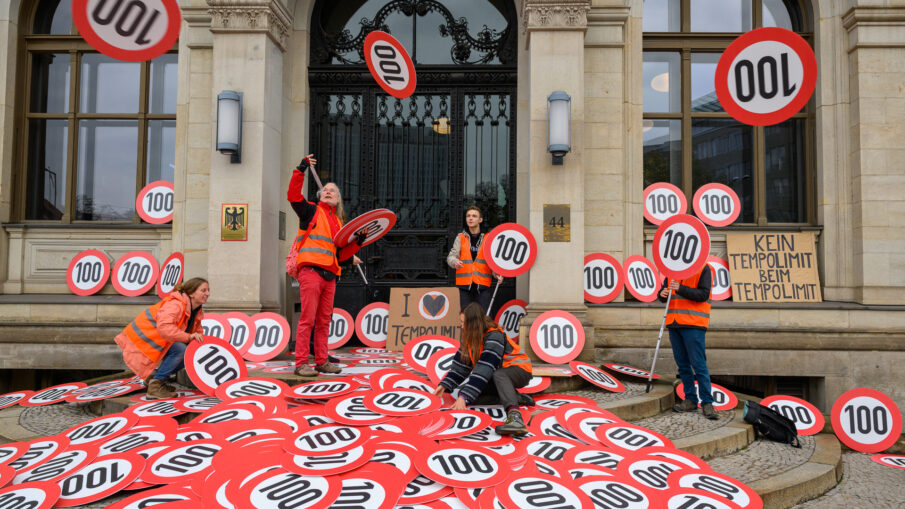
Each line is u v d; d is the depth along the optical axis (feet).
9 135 24.70
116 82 25.75
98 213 25.35
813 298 22.90
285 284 23.24
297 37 24.53
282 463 10.59
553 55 21.39
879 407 17.35
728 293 23.08
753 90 17.72
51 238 24.58
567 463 11.35
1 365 22.03
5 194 24.53
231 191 20.99
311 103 24.98
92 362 22.09
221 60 21.29
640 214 23.17
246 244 20.84
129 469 10.76
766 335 21.76
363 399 13.58
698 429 14.62
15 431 14.25
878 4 22.39
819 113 23.70
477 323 13.70
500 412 14.01
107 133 25.62
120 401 15.35
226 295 20.71
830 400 21.50
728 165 24.52
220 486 9.84
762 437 15.61
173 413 13.67
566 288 20.90
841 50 23.40
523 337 20.74
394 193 24.95
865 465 15.58
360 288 24.58
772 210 24.49
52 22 26.23
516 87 25.00
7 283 24.31
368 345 22.86
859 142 22.57
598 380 17.47
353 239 17.43
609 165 22.86
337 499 9.48
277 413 13.21
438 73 25.02
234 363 15.97
